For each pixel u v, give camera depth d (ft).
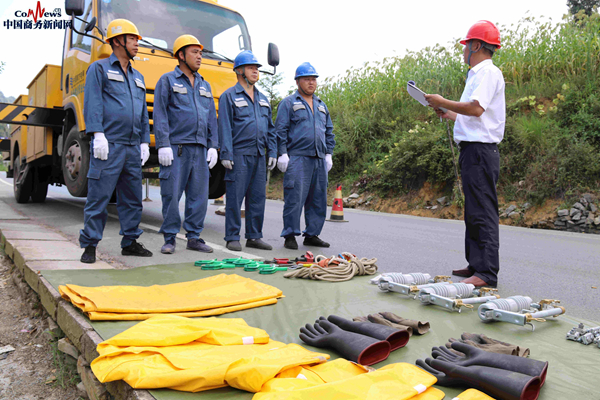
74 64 21.39
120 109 13.55
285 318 9.02
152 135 19.77
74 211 28.09
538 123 34.06
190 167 16.34
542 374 5.97
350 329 7.78
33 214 25.82
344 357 7.06
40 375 8.80
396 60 55.42
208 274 12.50
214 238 20.44
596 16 43.04
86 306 8.30
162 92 15.72
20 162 30.55
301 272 12.48
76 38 21.91
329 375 6.15
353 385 5.56
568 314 10.59
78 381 8.24
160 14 21.26
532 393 5.88
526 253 19.04
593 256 18.43
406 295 10.94
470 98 11.68
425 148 39.09
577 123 33.14
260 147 17.22
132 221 14.98
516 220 31.45
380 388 5.60
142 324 7.54
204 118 16.47
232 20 23.79
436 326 8.79
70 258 13.78
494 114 12.01
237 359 6.12
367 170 46.37
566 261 17.29
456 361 6.60
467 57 12.32
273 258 15.66
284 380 5.74
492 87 11.66
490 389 5.75
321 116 18.11
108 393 6.85
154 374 5.94
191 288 10.58
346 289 11.38
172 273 12.44
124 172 14.15
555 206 30.45
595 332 8.24
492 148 12.14
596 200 28.76
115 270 12.44
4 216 23.43
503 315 8.71
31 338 10.41
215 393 5.85
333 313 9.40
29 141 27.99
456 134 12.50
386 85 53.67
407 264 16.06
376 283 11.96
